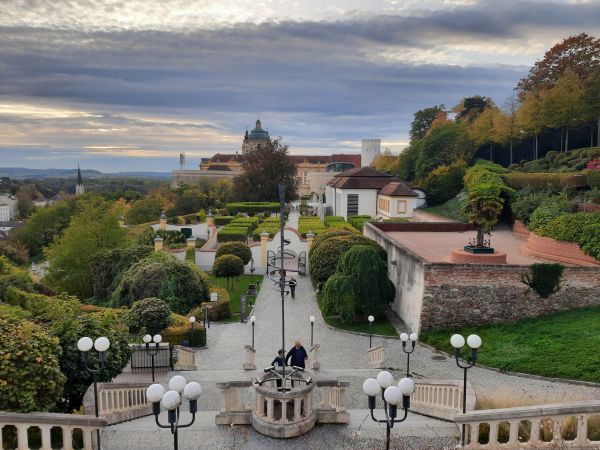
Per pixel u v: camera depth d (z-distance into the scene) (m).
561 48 56.78
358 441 10.55
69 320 13.06
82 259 36.78
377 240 32.41
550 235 25.20
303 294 31.25
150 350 18.45
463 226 39.12
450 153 61.03
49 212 64.19
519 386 14.29
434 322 20.64
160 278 26.95
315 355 18.47
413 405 12.95
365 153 109.19
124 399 12.55
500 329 19.56
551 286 19.86
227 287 33.47
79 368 12.20
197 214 62.94
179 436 10.87
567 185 34.62
